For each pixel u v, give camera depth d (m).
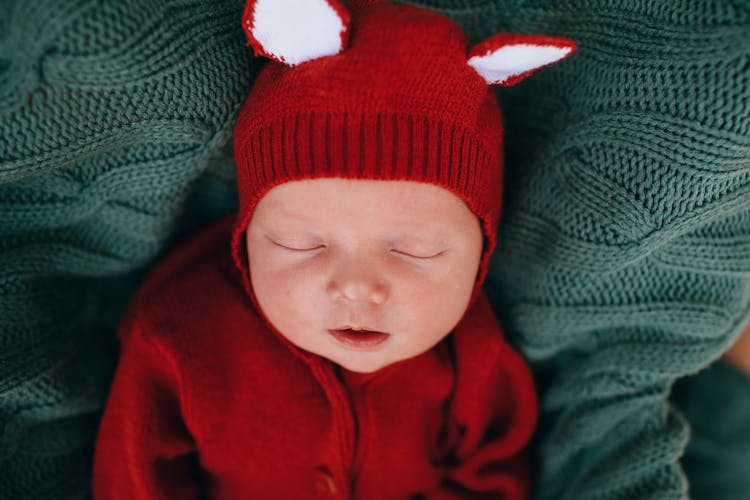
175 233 0.89
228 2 0.68
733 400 1.07
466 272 0.72
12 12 0.54
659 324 0.81
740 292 0.78
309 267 0.68
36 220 0.73
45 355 0.78
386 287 0.67
